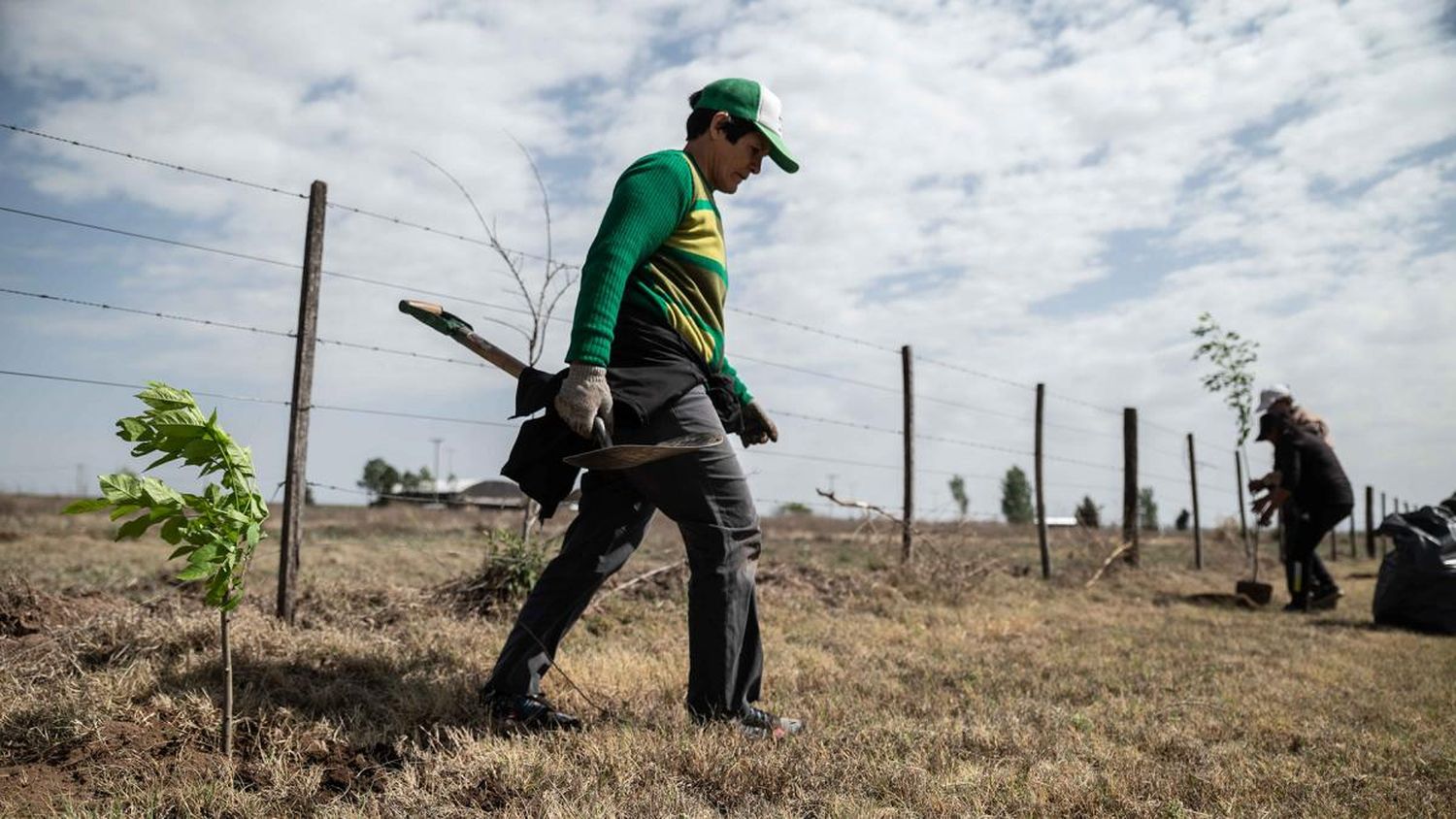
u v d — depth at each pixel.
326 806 2.53
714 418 3.30
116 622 3.86
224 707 2.83
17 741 2.75
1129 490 11.55
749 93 3.40
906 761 3.08
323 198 4.90
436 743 3.03
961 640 5.88
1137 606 8.38
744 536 3.35
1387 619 7.73
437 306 3.34
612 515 3.48
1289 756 3.43
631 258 3.09
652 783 2.74
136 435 2.61
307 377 4.80
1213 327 11.76
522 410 3.25
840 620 6.46
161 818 2.41
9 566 4.62
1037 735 3.53
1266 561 14.82
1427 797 2.95
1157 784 2.96
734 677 3.35
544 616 3.44
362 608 5.14
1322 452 8.71
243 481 2.76
